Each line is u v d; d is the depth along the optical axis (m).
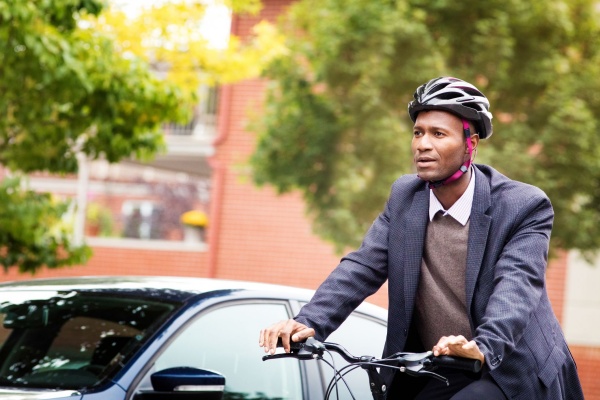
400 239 4.27
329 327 4.19
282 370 5.71
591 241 17.98
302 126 18.27
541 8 17.48
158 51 13.18
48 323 5.62
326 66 17.84
